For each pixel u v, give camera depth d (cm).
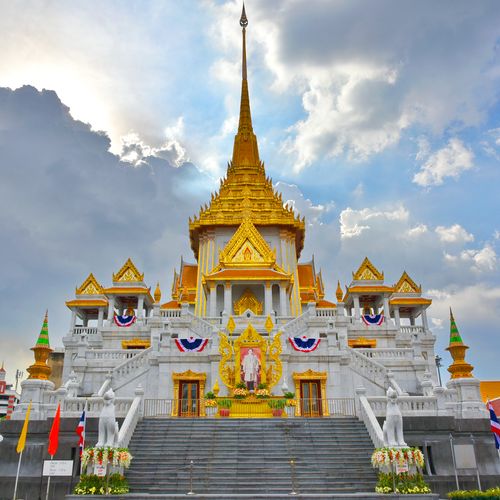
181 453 2472
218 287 5619
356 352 3584
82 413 2573
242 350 3472
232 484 2217
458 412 2977
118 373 3538
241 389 3228
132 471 2323
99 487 2105
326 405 3312
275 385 3431
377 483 2208
